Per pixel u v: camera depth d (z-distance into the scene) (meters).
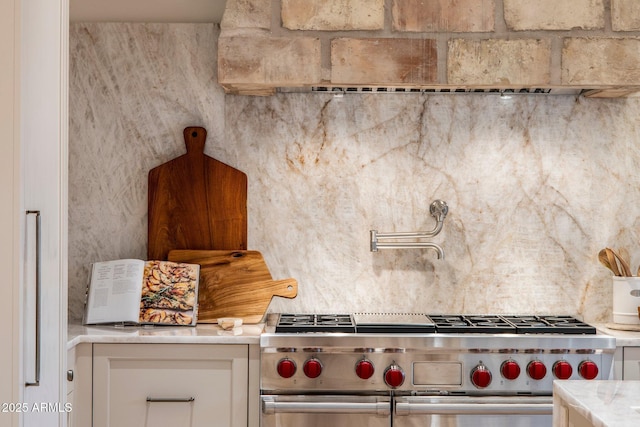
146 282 2.82
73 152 3.02
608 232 3.00
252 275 2.91
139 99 3.02
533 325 2.67
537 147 3.00
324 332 2.56
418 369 2.52
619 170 3.00
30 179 1.71
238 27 2.67
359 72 2.66
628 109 3.00
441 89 2.87
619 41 2.66
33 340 1.74
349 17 2.66
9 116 1.66
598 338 2.52
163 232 2.99
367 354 2.53
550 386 2.52
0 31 1.66
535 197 3.01
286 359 2.51
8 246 1.67
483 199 3.01
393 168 3.01
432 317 2.90
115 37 3.01
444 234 3.02
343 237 3.02
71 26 3.01
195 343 2.53
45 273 1.80
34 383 1.74
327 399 2.51
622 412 1.48
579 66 2.66
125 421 2.54
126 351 2.54
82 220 3.03
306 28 2.66
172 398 2.54
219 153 3.02
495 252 3.01
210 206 3.00
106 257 3.03
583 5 2.66
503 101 3.00
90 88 3.02
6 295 1.67
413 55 2.67
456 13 2.67
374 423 2.51
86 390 2.54
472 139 3.01
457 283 3.02
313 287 3.02
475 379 2.49
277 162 3.01
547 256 3.01
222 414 2.54
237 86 2.73
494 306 3.01
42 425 1.79
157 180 3.00
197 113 3.02
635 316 2.76
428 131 3.01
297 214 3.02
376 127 3.01
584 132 3.00
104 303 2.78
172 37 3.01
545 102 3.00
